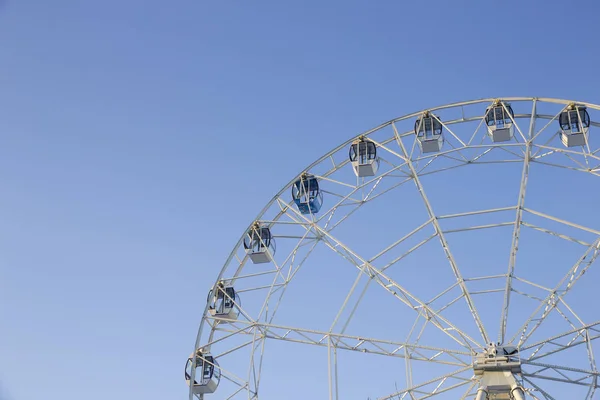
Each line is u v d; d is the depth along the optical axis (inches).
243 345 2062.0
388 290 1971.0
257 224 2194.9
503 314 1900.8
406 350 1909.4
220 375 2129.7
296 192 2182.6
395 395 1840.6
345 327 1962.4
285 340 2023.9
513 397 1813.5
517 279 1916.8
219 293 2175.2
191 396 2074.3
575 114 1983.3
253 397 1991.9
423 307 1925.4
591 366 1803.6
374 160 2124.8
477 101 2074.3
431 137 2087.8
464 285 1940.2
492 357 1847.9
